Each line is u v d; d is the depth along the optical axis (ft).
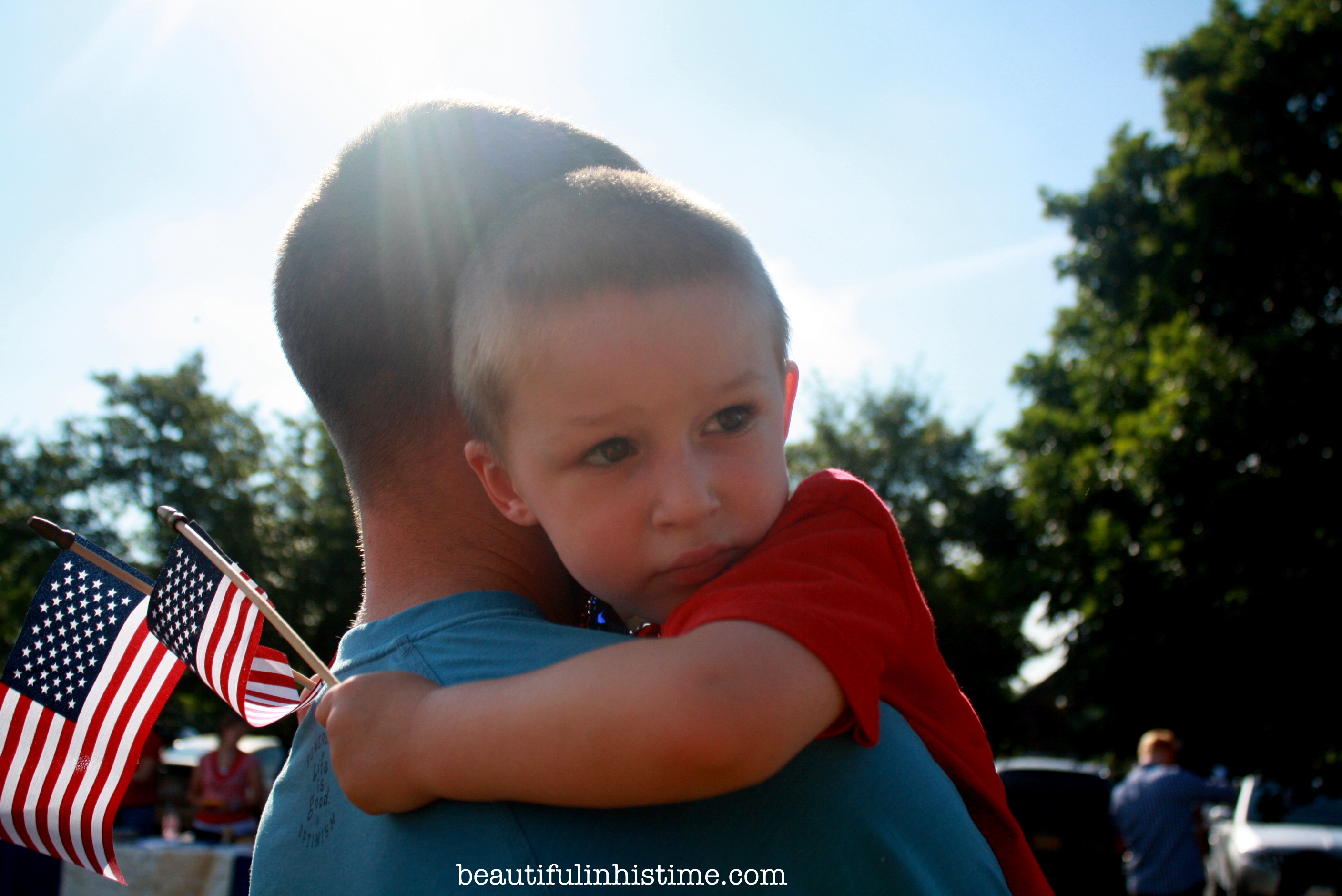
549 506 3.22
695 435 3.12
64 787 4.54
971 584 96.07
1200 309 57.06
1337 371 46.29
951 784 3.25
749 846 2.83
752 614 2.74
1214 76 61.57
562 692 2.70
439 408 3.83
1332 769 37.70
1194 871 27.68
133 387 84.64
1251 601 45.11
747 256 3.31
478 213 3.82
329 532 71.87
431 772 2.95
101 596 4.79
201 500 78.74
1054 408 76.43
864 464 104.27
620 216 3.16
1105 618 52.34
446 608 3.61
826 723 2.74
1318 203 53.31
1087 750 63.21
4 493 84.33
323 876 3.32
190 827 39.91
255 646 3.81
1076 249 73.67
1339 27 57.57
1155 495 51.26
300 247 4.06
